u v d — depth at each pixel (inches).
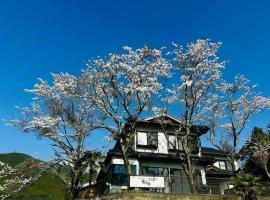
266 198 952.3
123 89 1041.5
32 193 1777.8
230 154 1248.8
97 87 1052.5
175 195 872.9
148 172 1181.7
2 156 2861.7
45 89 1107.3
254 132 1371.8
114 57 1058.7
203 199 889.5
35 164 1082.7
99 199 906.1
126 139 1012.5
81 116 1123.9
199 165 1248.8
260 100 1285.7
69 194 1056.2
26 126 1075.3
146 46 1065.5
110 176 1162.0
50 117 1074.7
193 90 1149.1
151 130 1285.7
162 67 1074.1
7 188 1071.0
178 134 1135.6
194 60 1157.7
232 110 1266.0
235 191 875.4
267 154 1239.5
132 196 832.9
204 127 1290.6
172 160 1209.4
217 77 1168.2
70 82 1080.2
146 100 1032.8
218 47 1168.2
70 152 1071.0
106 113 1031.0
